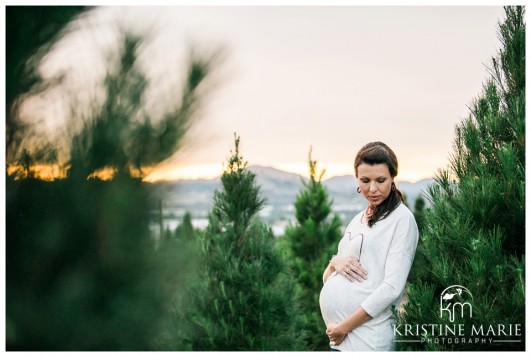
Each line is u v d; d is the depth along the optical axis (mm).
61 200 1647
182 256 1832
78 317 1631
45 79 1732
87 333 1643
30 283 1626
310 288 4770
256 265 3350
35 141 1692
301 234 5117
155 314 1731
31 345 1629
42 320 1615
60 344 1634
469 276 2131
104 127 1673
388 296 2170
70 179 1664
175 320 2771
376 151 2289
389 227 2260
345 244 2428
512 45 2381
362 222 2402
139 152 1706
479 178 2287
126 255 1678
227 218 3473
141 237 1702
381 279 2266
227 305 3273
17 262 1623
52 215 1643
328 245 5062
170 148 1720
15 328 1607
